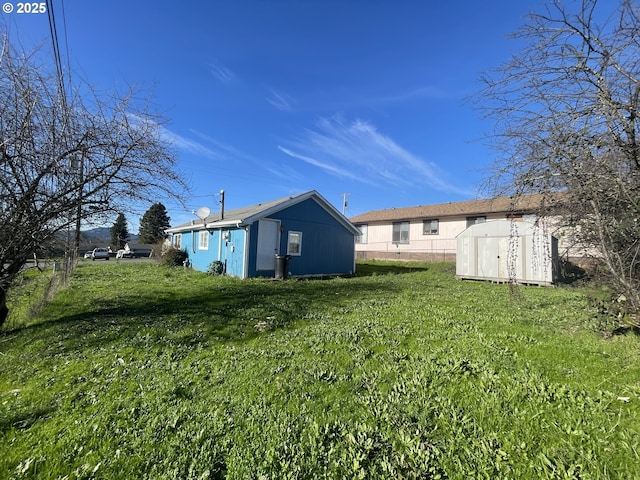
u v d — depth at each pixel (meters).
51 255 5.42
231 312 5.98
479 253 11.80
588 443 2.05
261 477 1.85
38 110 4.48
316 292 8.41
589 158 3.18
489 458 1.95
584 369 3.15
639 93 2.83
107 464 2.01
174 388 2.98
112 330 4.91
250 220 11.72
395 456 2.00
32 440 2.30
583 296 6.42
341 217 14.80
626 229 3.27
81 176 4.94
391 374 3.17
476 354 3.59
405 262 20.36
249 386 2.98
